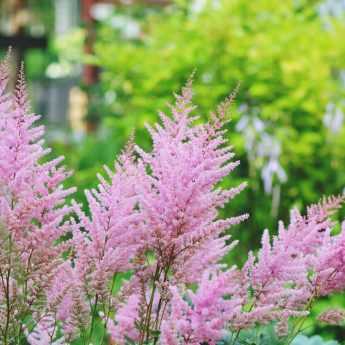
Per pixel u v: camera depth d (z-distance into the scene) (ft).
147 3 43.24
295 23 32.01
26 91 9.97
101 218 9.78
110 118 33.04
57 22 64.80
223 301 8.67
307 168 29.45
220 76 31.14
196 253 9.64
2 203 9.60
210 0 32.65
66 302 10.16
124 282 10.18
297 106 29.63
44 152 9.81
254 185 28.96
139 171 10.01
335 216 25.96
